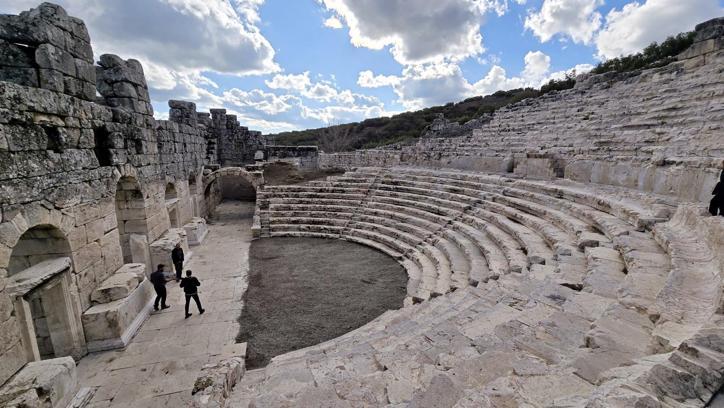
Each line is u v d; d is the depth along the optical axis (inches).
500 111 1300.4
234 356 315.0
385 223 764.0
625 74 955.3
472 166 916.6
